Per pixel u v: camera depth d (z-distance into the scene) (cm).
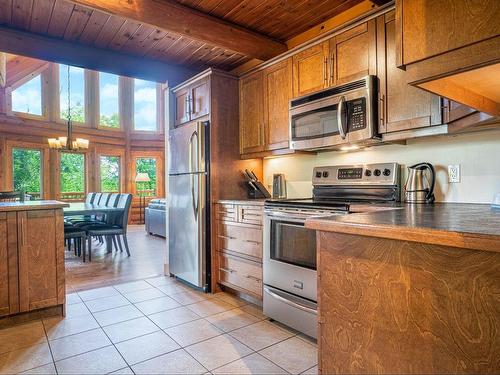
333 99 241
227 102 336
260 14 280
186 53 344
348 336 122
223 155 333
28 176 784
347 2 262
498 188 200
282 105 292
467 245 89
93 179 877
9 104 744
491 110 137
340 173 275
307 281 225
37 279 256
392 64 213
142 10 247
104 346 213
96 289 331
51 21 275
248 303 291
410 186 225
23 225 252
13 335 229
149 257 484
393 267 109
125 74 353
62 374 182
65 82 844
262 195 340
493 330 88
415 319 104
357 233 115
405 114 207
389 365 111
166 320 254
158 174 975
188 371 185
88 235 462
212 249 325
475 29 96
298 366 190
